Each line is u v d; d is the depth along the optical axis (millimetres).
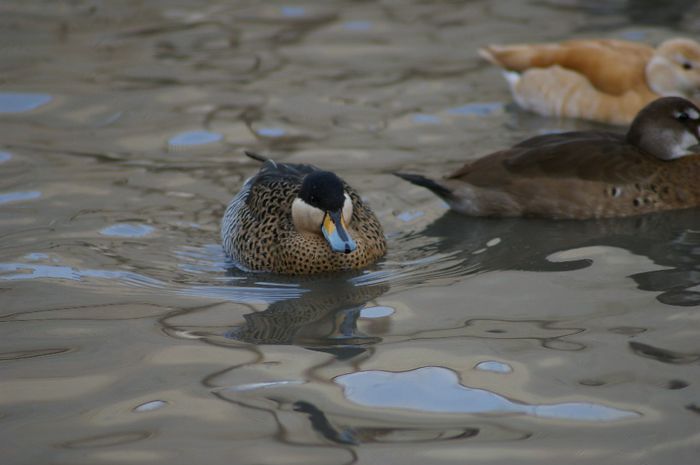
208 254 12375
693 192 13477
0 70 18578
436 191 13508
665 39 19312
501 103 17422
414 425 8195
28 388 8891
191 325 10195
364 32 20781
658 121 13508
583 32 20109
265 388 8836
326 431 8133
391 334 9891
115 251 12211
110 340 9828
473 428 8148
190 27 21156
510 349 9445
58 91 17656
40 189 13969
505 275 11398
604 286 10945
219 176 14531
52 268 11625
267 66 18953
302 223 11758
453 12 21891
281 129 16188
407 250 12391
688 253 11883
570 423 8172
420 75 18531
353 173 14594
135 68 18781
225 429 8180
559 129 16266
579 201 13289
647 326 9852
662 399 8461
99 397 8734
